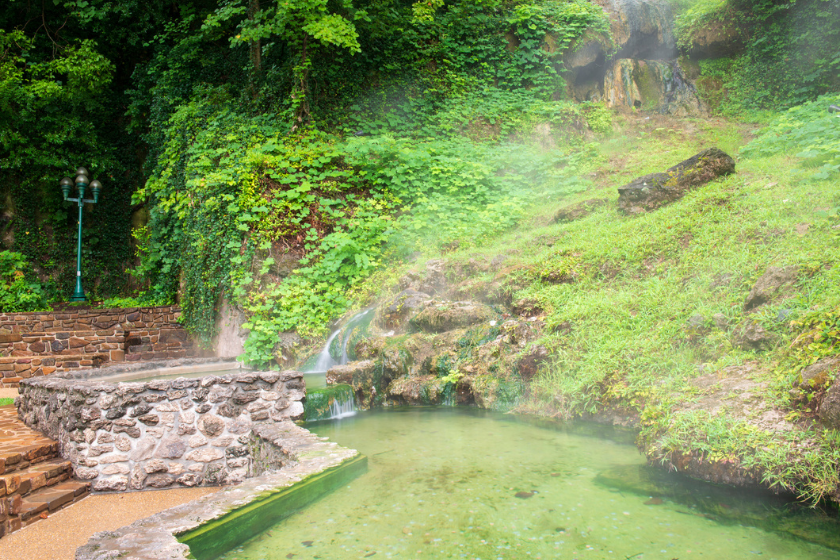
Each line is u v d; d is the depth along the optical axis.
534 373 5.77
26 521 4.39
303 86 11.66
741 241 6.14
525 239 8.84
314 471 3.33
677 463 3.51
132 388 5.14
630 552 2.46
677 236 6.77
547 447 4.21
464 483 3.44
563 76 14.88
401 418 5.48
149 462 5.10
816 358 3.58
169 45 14.88
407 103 12.88
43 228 14.95
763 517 2.80
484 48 14.22
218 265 10.09
